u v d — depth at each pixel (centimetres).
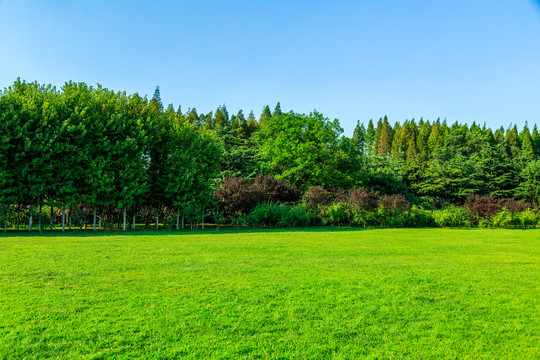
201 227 2589
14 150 1833
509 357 372
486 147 5438
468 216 2606
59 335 406
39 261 848
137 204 2344
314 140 3800
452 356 372
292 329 438
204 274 726
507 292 616
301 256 991
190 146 2539
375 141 10238
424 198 4438
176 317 471
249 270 773
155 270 761
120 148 2050
